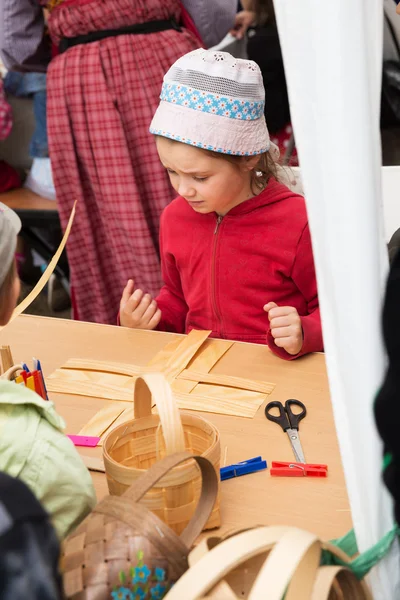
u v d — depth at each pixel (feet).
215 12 7.36
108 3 6.75
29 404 2.58
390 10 7.71
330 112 2.02
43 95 9.14
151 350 4.37
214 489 2.53
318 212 2.13
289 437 3.37
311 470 3.10
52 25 7.08
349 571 2.17
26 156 10.30
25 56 7.67
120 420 3.58
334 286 2.12
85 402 3.80
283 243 4.88
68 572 2.21
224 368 4.10
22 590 1.50
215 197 4.56
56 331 4.68
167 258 5.35
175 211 5.22
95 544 2.24
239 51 9.63
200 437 2.98
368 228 2.04
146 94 6.94
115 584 2.17
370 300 2.07
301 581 1.97
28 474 2.45
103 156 7.06
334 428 3.45
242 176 4.71
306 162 2.11
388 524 2.23
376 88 2.06
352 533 2.46
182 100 4.34
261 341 5.05
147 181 7.23
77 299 7.86
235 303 5.08
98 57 6.85
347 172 2.02
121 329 4.68
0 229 2.76
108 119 6.92
